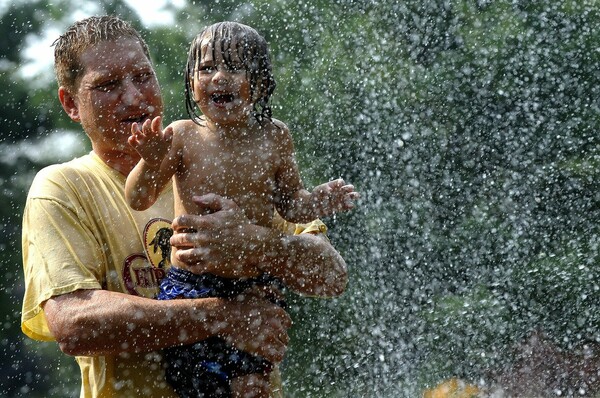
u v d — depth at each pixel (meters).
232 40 4.57
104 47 4.77
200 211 4.58
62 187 4.61
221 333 4.48
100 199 4.66
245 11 13.49
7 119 18.03
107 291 4.45
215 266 4.49
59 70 4.89
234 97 4.58
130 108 4.74
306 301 10.12
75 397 16.86
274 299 4.71
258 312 4.54
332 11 12.91
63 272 4.45
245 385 4.55
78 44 4.79
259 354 4.54
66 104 4.97
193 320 4.43
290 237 4.68
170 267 4.70
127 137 4.74
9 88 18.03
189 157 4.60
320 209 4.76
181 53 14.70
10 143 18.03
